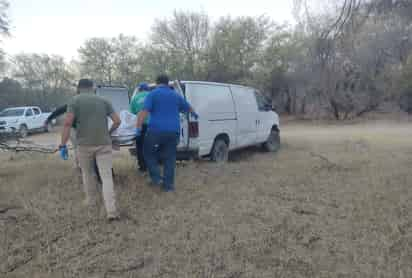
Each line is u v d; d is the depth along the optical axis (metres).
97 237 3.28
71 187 5.00
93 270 2.70
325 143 9.93
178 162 6.56
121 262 2.80
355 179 5.18
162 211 3.95
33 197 4.50
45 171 6.09
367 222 3.52
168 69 24.69
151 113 4.56
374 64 18.92
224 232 3.35
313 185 4.94
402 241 3.08
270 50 25.44
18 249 3.03
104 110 3.87
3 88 27.52
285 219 3.66
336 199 4.27
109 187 3.76
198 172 5.84
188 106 4.82
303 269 2.67
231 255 2.89
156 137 4.53
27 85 31.05
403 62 19.94
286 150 8.86
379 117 24.23
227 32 24.89
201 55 24.59
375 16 5.34
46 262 2.81
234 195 4.56
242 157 7.81
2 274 2.64
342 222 3.55
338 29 5.61
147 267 2.75
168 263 2.79
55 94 31.95
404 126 19.23
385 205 3.97
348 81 21.14
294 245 3.07
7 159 7.78
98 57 31.91
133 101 5.72
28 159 7.70
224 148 6.93
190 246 3.06
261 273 2.63
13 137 6.35
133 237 3.26
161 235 3.31
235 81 25.02
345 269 2.66
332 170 5.86
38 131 18.64
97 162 3.84
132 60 31.83
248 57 25.19
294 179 5.30
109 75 32.69
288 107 29.72
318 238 3.20
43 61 31.64
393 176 5.22
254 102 8.09
